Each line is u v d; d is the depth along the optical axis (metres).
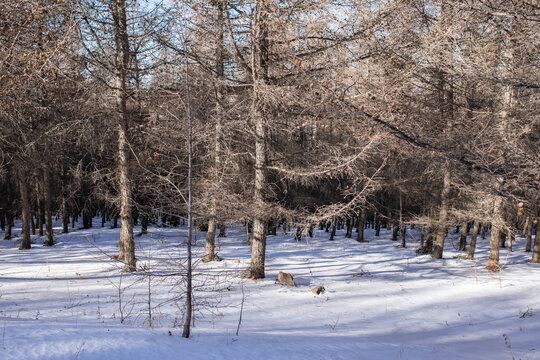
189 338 6.10
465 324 9.10
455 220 18.33
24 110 12.00
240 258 17.55
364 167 10.82
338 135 11.52
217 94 12.20
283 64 10.97
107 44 12.59
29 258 17.77
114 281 12.35
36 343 5.02
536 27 6.22
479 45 7.83
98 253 19.11
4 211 29.55
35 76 10.41
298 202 17.55
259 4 10.27
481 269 15.83
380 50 10.20
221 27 11.05
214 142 12.73
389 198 29.17
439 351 6.75
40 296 10.27
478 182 6.13
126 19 12.62
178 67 10.66
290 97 9.84
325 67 9.77
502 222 14.03
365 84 7.85
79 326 6.44
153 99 12.19
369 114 6.25
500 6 6.23
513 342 7.64
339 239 30.55
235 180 13.27
